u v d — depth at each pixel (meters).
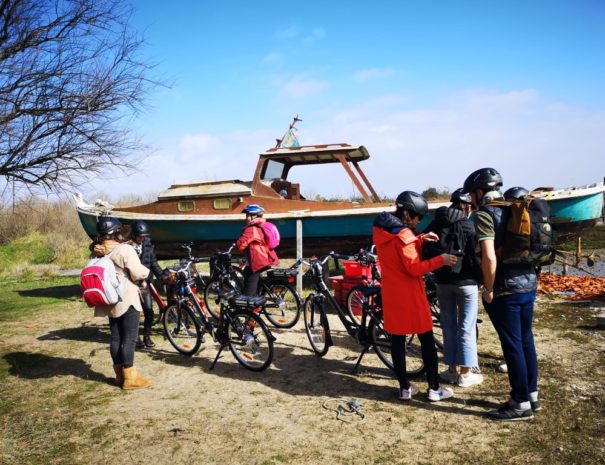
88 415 4.05
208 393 4.49
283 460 3.22
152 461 3.26
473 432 3.50
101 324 7.53
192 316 5.57
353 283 6.93
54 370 5.33
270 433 3.63
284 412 4.00
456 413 3.83
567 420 3.57
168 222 9.45
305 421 3.81
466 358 4.20
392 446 3.37
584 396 3.97
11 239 20.83
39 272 16.00
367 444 3.41
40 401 4.40
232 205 9.16
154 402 4.31
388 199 9.73
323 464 3.16
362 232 8.63
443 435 3.48
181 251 9.79
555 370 4.59
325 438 3.52
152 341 6.13
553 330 5.93
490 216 3.49
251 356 5.22
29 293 11.10
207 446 3.45
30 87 7.31
